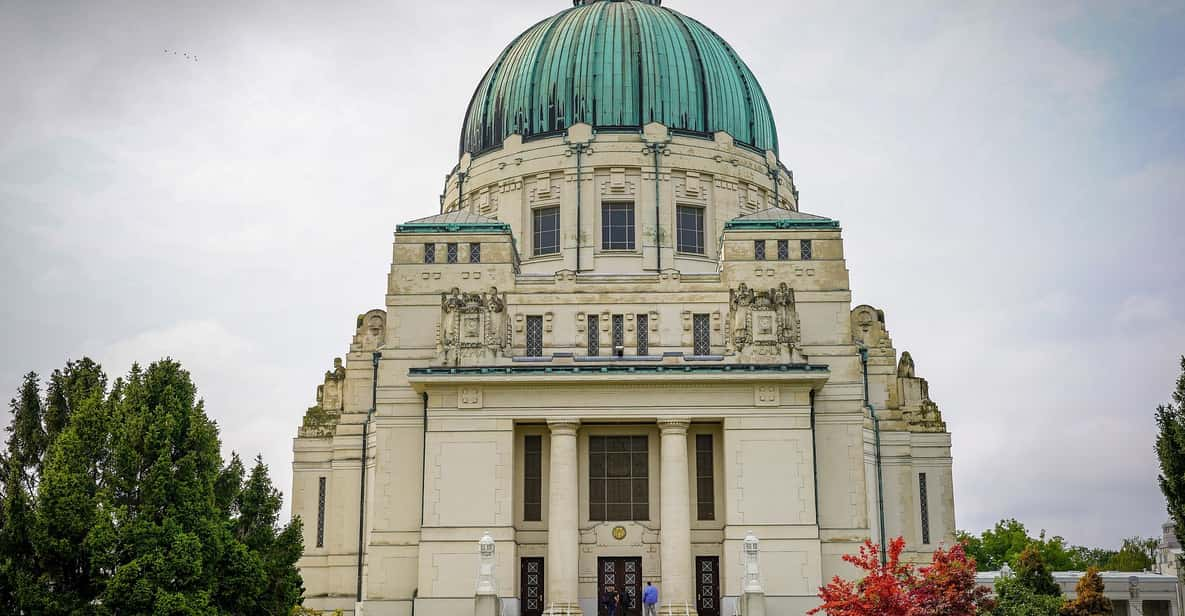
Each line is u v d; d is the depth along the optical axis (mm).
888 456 73688
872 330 76375
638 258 78125
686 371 65250
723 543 65188
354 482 73562
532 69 84438
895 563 43875
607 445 68562
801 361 66438
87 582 47844
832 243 70562
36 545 46906
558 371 65250
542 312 70750
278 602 55531
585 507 67250
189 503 49719
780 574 63969
